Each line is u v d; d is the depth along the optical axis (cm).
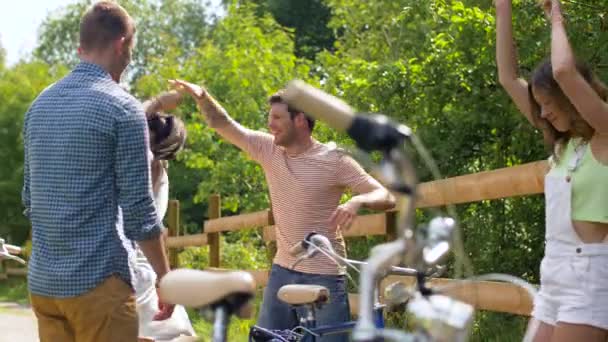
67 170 425
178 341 557
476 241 848
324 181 547
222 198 1936
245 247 1695
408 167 233
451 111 926
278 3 3303
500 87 863
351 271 784
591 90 397
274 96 554
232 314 293
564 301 402
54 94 437
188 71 2219
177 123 580
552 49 407
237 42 2077
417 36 1066
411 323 256
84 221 424
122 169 427
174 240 1370
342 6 1911
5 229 2609
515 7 836
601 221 396
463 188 646
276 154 564
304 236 552
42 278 429
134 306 434
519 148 847
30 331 1170
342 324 489
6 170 2603
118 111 428
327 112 234
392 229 745
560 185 408
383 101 957
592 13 797
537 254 831
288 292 465
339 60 1767
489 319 777
